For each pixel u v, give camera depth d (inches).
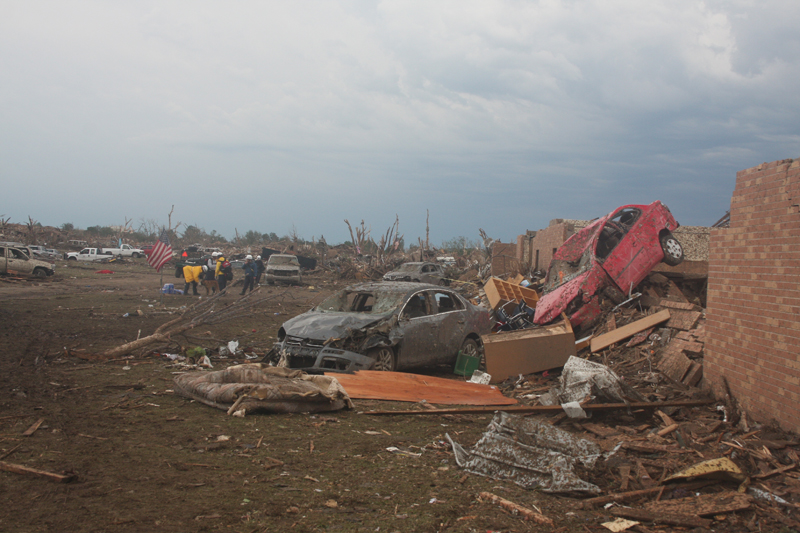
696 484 167.6
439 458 193.5
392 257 1766.7
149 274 1547.7
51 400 246.2
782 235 216.8
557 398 268.1
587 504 153.1
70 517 129.3
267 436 209.3
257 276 957.2
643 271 434.6
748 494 161.3
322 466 179.2
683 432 217.3
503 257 1051.9
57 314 591.5
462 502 152.9
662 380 297.9
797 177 209.9
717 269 262.2
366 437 217.0
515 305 531.5
